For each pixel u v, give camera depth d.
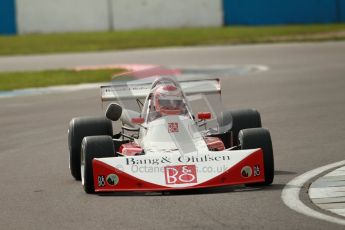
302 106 68.75
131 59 121.81
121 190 37.22
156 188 36.72
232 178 37.19
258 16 169.00
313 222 31.62
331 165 44.19
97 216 34.19
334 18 165.75
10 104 79.44
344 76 88.50
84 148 38.75
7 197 39.69
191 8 170.62
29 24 169.12
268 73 96.25
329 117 62.31
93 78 97.25
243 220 32.38
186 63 113.44
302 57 112.69
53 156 51.59
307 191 37.53
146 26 171.62
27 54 136.62
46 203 37.62
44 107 75.88
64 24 170.12
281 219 32.28
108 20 170.75
